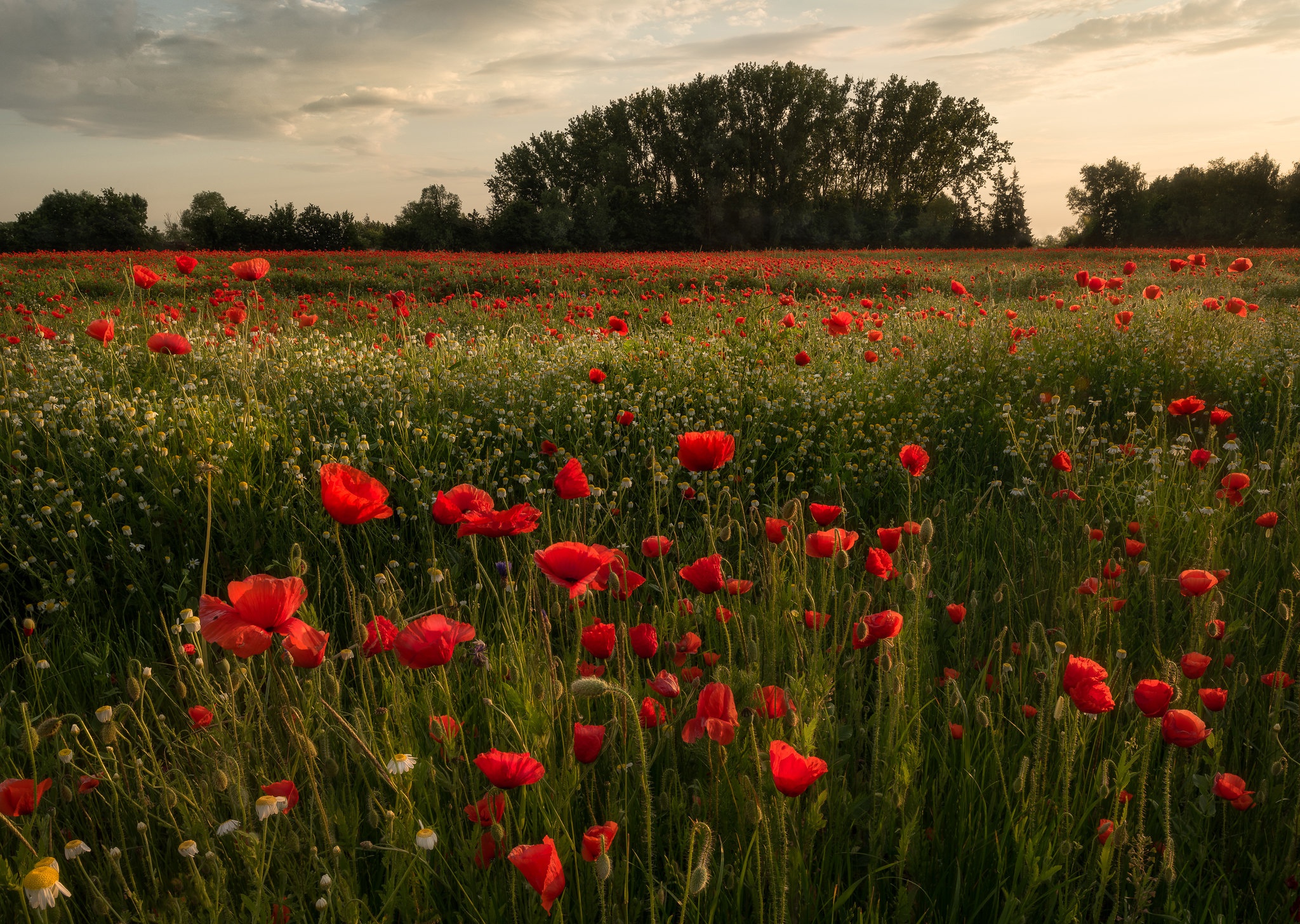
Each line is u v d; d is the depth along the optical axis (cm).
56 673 234
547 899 108
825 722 172
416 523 349
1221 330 717
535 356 693
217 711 176
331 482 149
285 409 442
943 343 729
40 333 611
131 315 757
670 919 141
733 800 157
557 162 8950
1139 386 573
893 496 411
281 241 7106
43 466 360
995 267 2453
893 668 163
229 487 340
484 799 141
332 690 188
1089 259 3866
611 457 447
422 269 2627
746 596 256
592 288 2003
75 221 7481
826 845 150
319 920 127
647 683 177
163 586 294
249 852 126
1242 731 195
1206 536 284
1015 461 447
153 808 168
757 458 460
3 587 300
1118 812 152
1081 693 142
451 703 181
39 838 149
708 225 8462
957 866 151
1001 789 172
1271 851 158
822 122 8431
